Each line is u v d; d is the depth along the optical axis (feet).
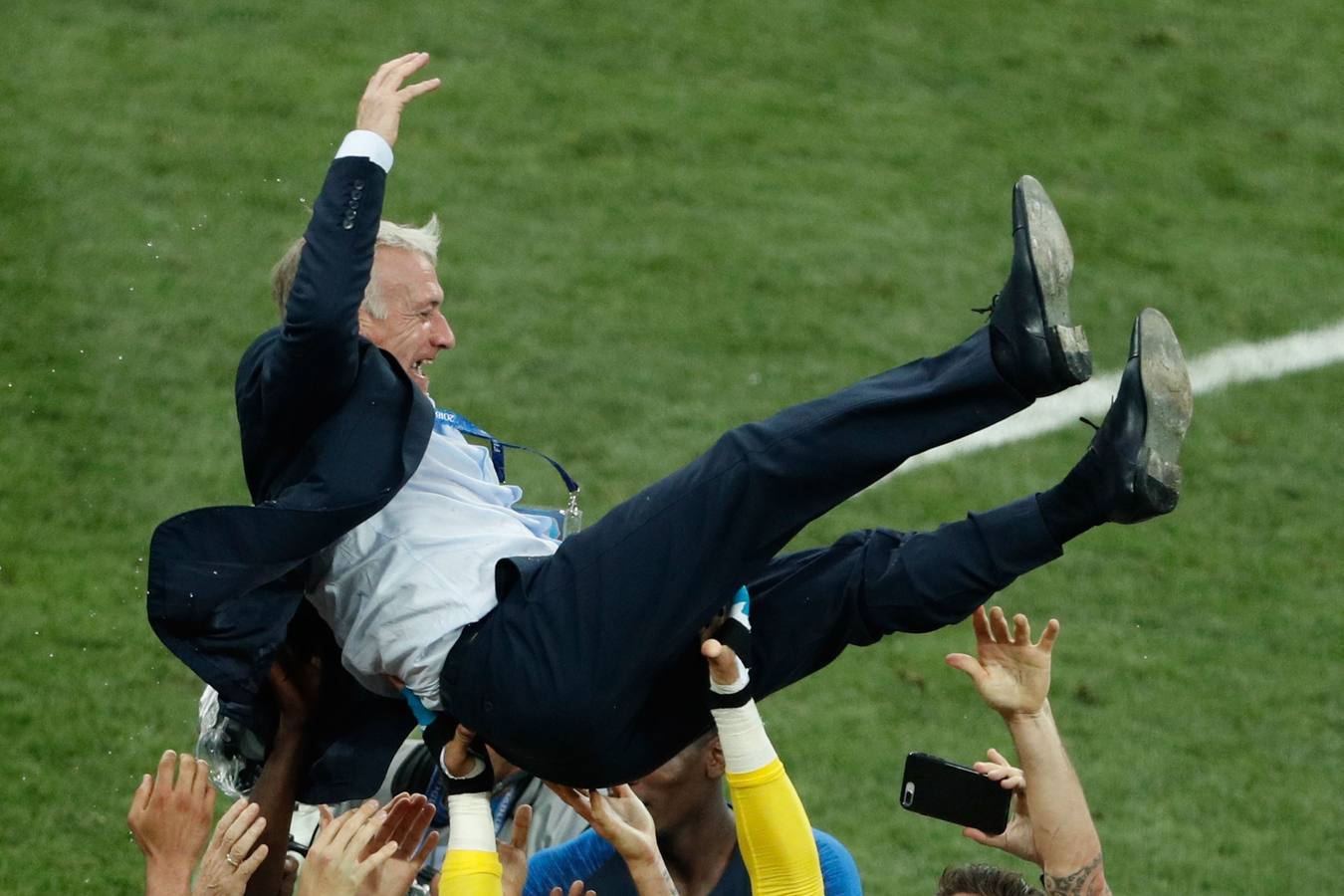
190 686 58.85
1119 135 94.53
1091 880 31.35
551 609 28.78
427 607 29.60
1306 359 80.59
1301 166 93.66
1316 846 56.75
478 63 94.12
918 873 54.34
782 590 31.40
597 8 99.19
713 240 84.12
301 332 27.76
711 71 95.81
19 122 84.64
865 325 79.66
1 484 66.08
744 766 28.40
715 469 28.71
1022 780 33.06
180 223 80.12
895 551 31.19
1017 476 72.79
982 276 83.41
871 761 59.16
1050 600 67.46
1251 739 61.41
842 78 96.48
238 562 28.30
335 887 28.53
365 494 28.43
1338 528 71.67
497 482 32.55
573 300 79.46
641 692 28.91
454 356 75.41
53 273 76.28
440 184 85.46
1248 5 105.09
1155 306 83.35
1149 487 29.04
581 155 88.69
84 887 50.21
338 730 32.12
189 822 30.14
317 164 84.64
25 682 58.03
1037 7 103.09
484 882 28.89
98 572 62.95
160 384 71.67
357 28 95.14
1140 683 63.57
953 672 63.87
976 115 94.73
